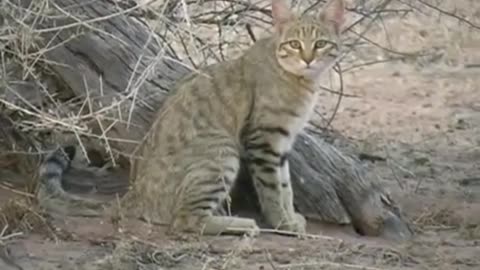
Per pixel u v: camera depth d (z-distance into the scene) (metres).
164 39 12.09
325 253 10.60
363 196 12.12
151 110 12.12
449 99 20.81
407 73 22.70
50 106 12.24
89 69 12.11
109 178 12.98
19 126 12.03
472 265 10.48
